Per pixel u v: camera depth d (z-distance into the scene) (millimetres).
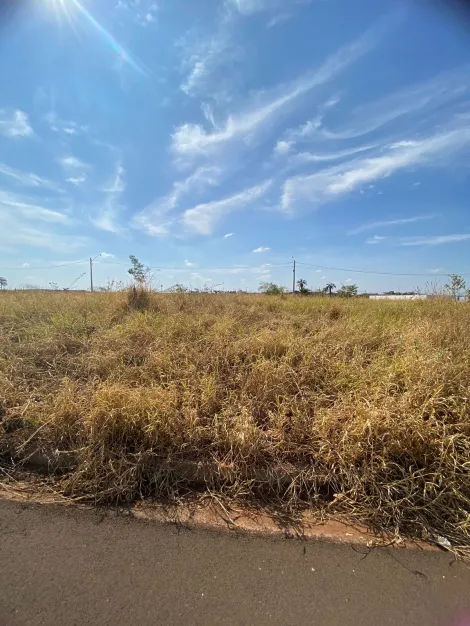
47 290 10539
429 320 5125
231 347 4270
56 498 2482
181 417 2975
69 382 3504
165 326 4961
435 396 2812
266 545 2086
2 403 3238
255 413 3188
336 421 2834
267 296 11195
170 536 2139
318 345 4219
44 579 1797
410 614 1653
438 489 2398
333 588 1788
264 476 2625
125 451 2750
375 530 2238
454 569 1938
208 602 1687
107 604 1665
